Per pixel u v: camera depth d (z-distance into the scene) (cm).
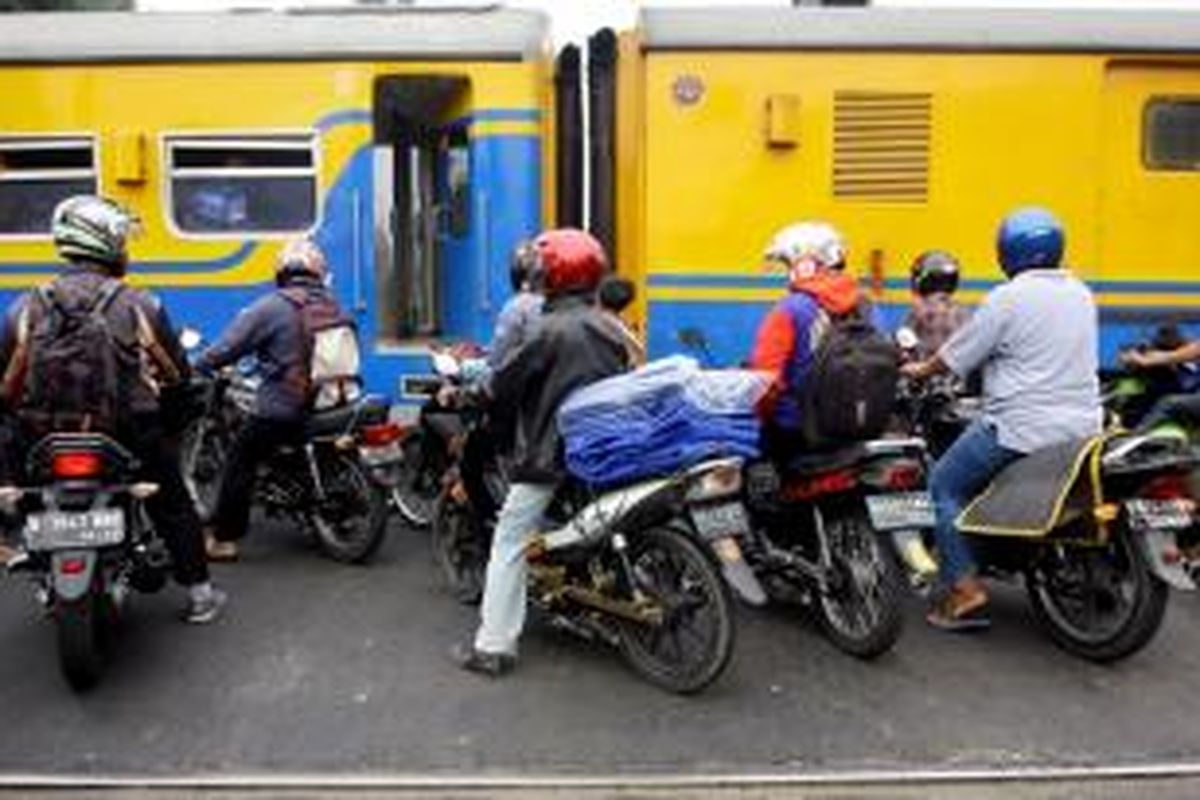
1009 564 555
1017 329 526
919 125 786
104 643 543
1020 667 525
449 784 419
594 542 499
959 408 621
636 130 804
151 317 517
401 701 488
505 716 475
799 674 516
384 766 434
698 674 484
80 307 495
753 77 780
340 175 788
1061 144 791
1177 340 717
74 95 785
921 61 783
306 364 639
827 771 430
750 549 564
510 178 784
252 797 412
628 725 467
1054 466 515
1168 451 496
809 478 534
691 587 491
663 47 776
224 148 789
